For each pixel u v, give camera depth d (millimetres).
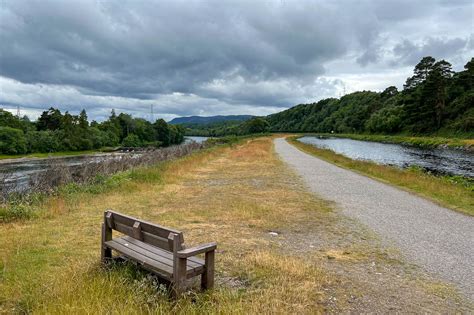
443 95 79000
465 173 22766
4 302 3949
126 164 18469
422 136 77125
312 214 8938
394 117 91125
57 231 6965
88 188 11406
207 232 7148
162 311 3541
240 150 34688
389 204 10484
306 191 12375
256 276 4832
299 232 7312
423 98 83562
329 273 5070
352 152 43531
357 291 4496
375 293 4461
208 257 4082
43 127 88812
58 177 13445
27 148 62844
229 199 10656
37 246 6000
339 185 13961
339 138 99812
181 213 8766
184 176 15953
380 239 6926
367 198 11336
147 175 14203
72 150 72312
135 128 109688
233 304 3896
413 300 4301
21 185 13680
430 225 8125
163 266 4020
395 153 41812
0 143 56031
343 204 10297
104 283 4055
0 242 6176
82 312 3436
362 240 6840
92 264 4895
